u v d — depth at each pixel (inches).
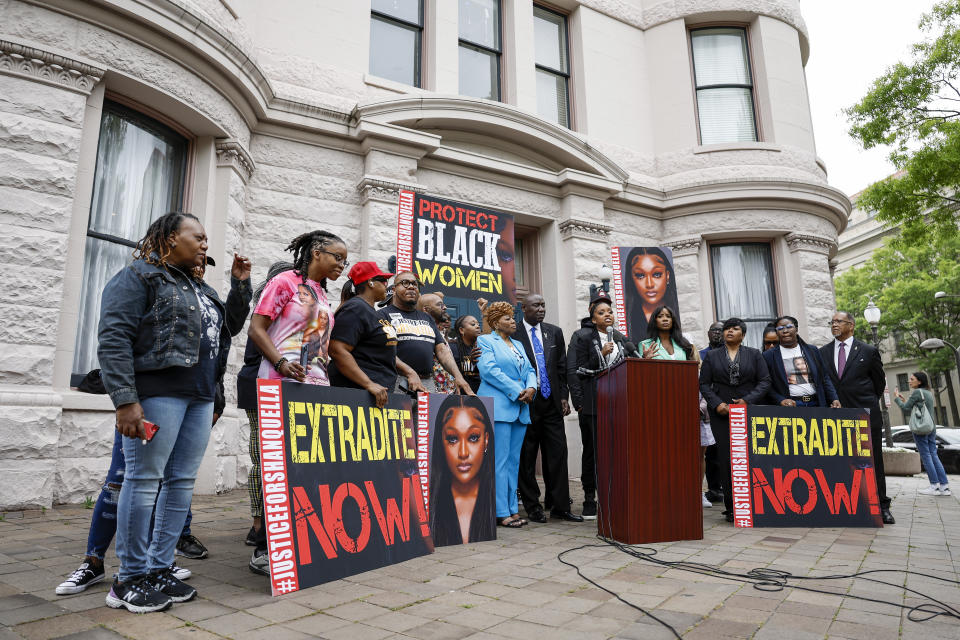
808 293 402.6
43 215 196.9
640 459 165.9
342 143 309.0
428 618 97.7
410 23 354.3
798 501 196.2
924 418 305.1
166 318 102.9
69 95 206.4
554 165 377.7
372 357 142.3
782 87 433.7
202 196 256.4
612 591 113.9
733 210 406.6
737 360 219.1
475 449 171.3
